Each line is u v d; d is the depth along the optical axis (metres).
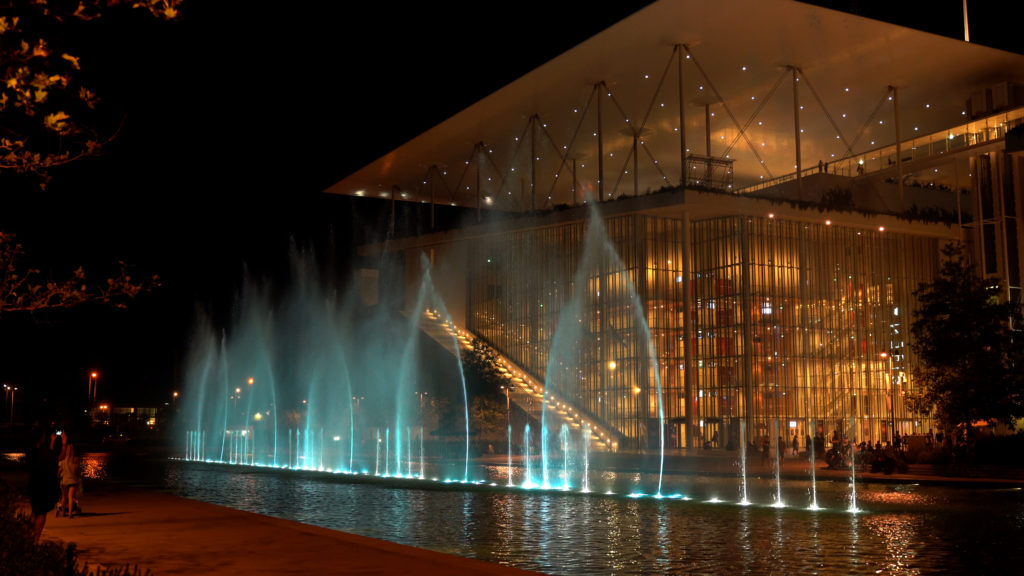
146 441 78.44
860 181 66.06
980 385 38.62
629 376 63.03
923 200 68.19
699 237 64.88
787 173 79.44
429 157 76.94
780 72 57.94
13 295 8.40
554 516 21.14
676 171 79.44
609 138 71.19
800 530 18.16
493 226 70.75
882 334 65.75
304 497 26.77
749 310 61.28
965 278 41.16
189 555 13.05
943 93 61.97
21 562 8.28
